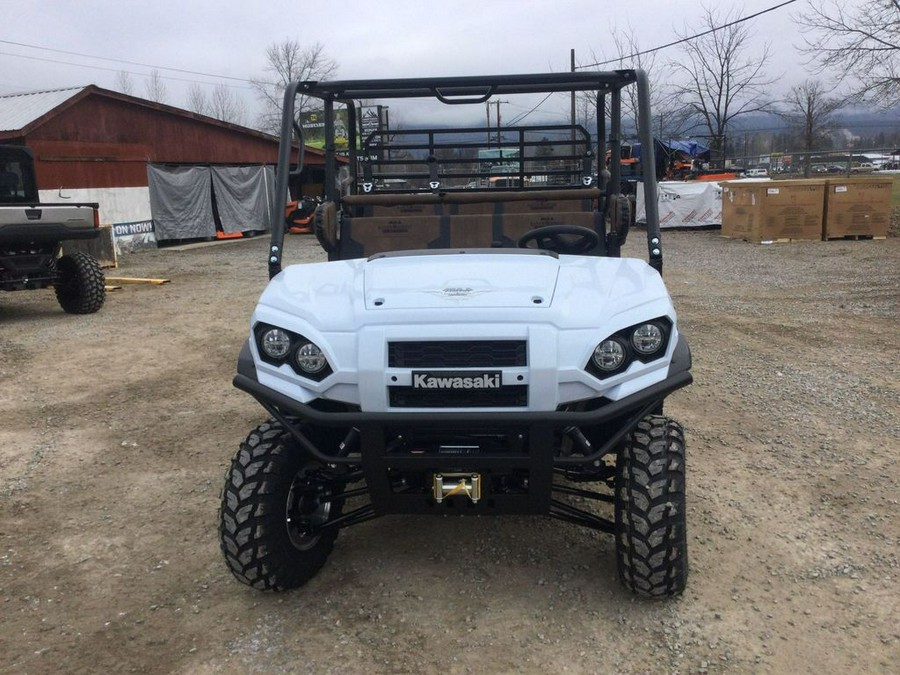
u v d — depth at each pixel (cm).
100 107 1786
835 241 1563
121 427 539
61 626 307
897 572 331
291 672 277
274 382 299
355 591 326
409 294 298
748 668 272
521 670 275
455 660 281
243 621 307
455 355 278
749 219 1622
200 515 403
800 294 984
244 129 2231
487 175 454
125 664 283
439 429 285
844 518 380
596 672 273
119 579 342
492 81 391
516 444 282
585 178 448
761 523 377
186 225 2039
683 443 301
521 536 369
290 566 312
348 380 282
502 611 309
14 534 385
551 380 273
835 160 3195
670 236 1816
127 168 1867
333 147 427
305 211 2281
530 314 280
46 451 496
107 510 411
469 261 340
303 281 333
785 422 516
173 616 313
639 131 362
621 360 282
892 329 775
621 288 305
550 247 401
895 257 1285
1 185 1026
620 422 306
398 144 456
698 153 2942
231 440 510
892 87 1964
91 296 963
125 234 1869
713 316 859
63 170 1698
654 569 290
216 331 851
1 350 777
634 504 287
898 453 461
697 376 625
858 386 591
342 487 348
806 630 293
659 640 288
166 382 650
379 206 430
